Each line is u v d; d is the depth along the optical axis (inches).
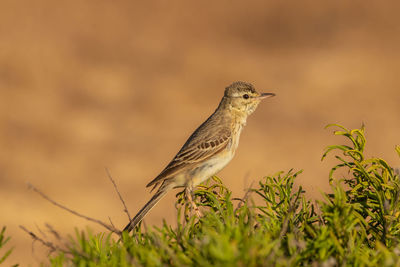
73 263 192.5
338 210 199.0
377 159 241.0
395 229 224.1
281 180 252.2
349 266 189.2
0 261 203.6
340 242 193.6
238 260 168.1
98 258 203.0
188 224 220.1
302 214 234.1
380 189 235.6
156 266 181.6
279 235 201.6
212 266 173.8
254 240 180.7
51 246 200.8
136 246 201.5
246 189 243.4
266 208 237.8
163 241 201.9
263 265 171.3
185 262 184.2
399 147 247.4
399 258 182.7
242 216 204.8
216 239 177.9
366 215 240.8
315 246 190.1
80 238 197.3
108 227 211.5
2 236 205.2
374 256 190.5
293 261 185.9
